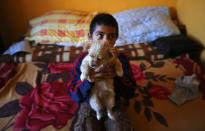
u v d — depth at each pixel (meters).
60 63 1.58
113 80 0.80
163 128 0.90
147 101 1.09
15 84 1.30
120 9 2.31
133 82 0.90
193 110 1.00
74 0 2.21
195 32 1.78
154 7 2.12
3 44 2.32
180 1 2.13
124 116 0.88
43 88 1.25
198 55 1.72
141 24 1.92
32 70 1.48
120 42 1.79
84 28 1.95
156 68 1.47
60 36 1.92
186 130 0.88
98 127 0.86
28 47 1.76
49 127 0.91
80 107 0.98
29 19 2.32
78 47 1.81
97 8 2.29
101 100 0.80
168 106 1.04
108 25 0.82
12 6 2.19
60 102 1.10
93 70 0.69
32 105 1.08
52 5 2.25
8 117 0.98
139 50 1.67
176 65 1.48
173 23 1.90
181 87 1.18
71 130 0.89
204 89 1.18
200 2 1.65
